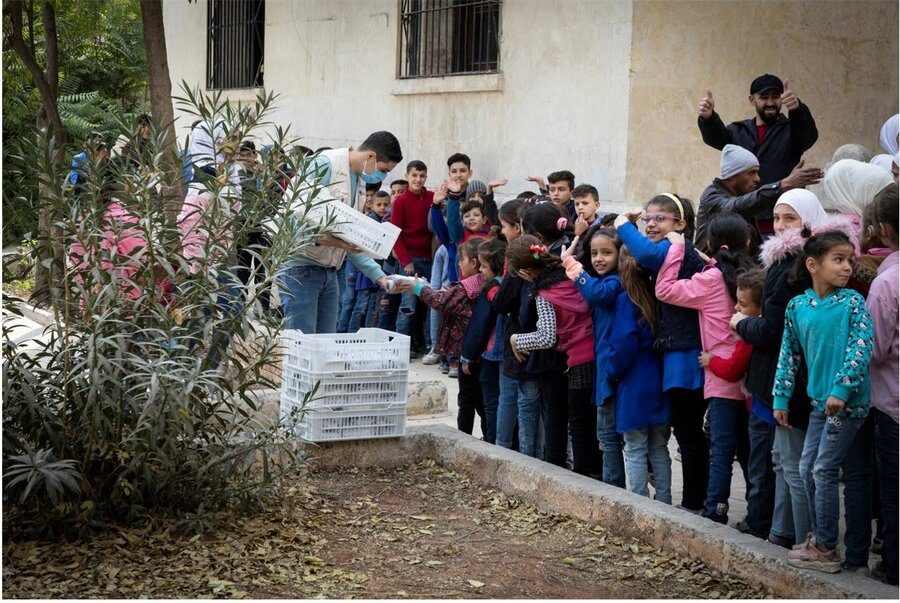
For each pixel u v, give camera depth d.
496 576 4.80
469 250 7.06
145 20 9.93
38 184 5.21
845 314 4.46
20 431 4.92
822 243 4.50
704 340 5.45
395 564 4.91
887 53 10.46
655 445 5.83
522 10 10.71
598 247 5.87
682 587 4.68
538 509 5.74
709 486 5.47
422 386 8.32
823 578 4.38
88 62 22.31
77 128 19.20
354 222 6.49
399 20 12.52
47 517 4.85
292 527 5.25
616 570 4.89
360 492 6.00
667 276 5.47
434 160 12.05
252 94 15.42
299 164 5.39
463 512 5.72
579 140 10.05
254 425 6.05
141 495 5.04
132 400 4.80
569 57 10.16
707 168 9.85
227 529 5.14
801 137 7.80
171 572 4.62
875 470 5.24
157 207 5.12
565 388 6.25
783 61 10.00
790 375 4.70
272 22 15.07
